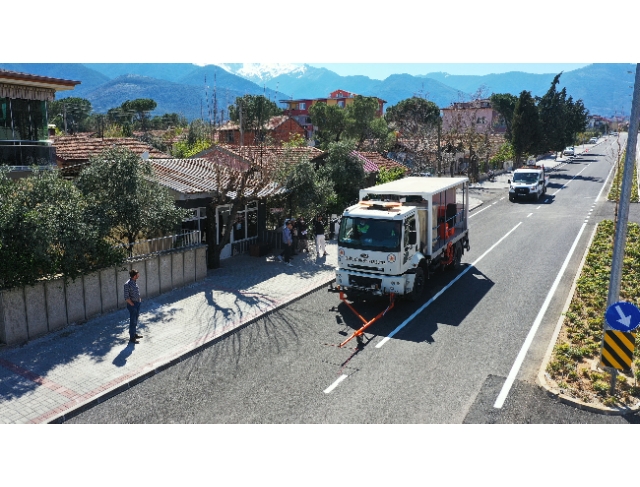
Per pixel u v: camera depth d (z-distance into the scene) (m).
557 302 14.57
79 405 8.95
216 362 10.85
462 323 13.00
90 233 12.30
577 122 78.62
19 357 10.81
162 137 65.25
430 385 9.74
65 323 12.41
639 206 31.52
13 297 11.26
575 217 28.30
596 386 9.38
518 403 9.09
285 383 9.87
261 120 61.50
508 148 61.47
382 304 14.52
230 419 8.59
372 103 59.22
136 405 9.12
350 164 25.50
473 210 31.86
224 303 14.37
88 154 21.39
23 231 11.20
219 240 19.23
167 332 12.25
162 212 14.83
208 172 20.23
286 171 20.69
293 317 13.54
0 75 15.49
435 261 16.28
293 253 20.41
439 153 43.25
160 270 15.04
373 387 9.67
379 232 13.68
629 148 9.26
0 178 12.23
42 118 17.70
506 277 17.14
